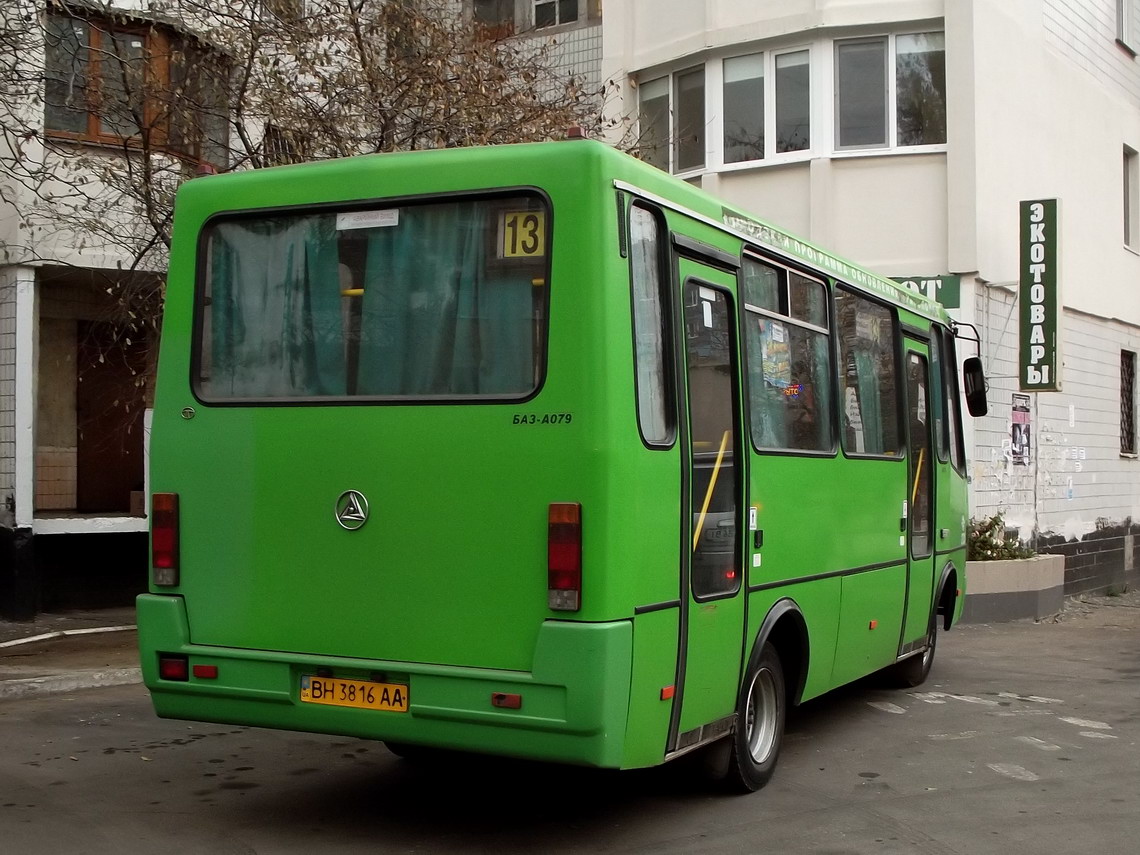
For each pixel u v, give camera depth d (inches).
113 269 540.1
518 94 529.0
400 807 264.1
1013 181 655.8
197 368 244.8
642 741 220.5
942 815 263.9
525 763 305.4
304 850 232.7
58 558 557.3
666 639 226.8
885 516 359.9
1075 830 253.9
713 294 254.7
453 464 219.9
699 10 685.9
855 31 642.2
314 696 229.0
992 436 639.8
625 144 605.3
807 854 234.2
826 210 644.7
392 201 232.4
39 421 599.8
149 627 241.3
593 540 209.6
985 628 591.5
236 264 245.8
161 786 280.2
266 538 233.9
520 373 218.8
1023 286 639.8
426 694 218.8
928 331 412.2
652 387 226.8
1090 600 734.5
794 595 288.5
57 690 400.2
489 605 216.2
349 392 232.7
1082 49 749.9
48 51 480.4
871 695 411.5
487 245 224.7
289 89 476.7
